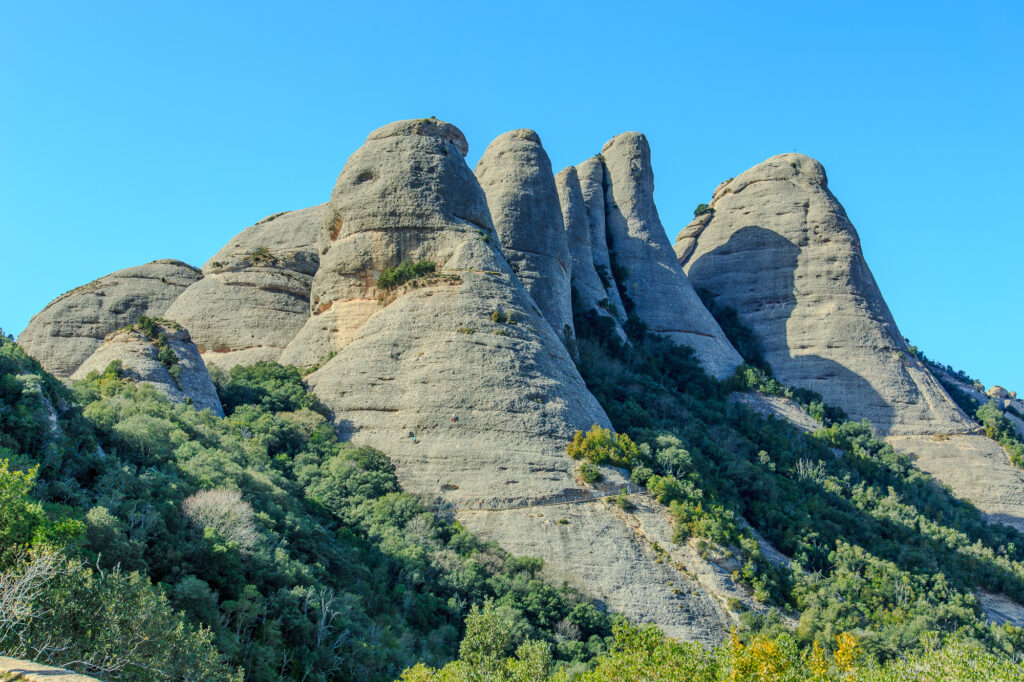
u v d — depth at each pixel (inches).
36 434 1807.3
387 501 2320.4
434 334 2787.9
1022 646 2314.2
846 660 1434.5
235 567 1673.2
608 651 1923.0
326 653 1621.6
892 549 2706.7
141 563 1533.0
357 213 3211.1
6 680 739.4
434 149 3294.8
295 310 3545.8
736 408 3513.8
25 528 1262.3
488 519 2348.7
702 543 2304.4
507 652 1818.4
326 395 2765.7
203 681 1262.3
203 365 2800.2
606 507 2401.6
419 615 1932.8
